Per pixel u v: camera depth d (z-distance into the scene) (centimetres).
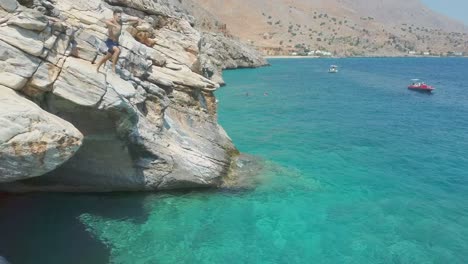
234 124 3703
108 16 1791
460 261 1505
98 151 1644
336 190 2125
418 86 6881
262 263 1422
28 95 1291
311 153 2825
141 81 1786
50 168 1234
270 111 4472
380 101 5556
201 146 2027
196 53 2359
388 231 1706
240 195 1947
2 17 1233
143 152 1762
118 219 1625
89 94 1374
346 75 9906
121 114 1502
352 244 1584
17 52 1236
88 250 1401
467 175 2458
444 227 1762
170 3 3416
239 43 11556
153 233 1554
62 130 1223
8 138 1120
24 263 1293
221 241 1541
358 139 3303
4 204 1631
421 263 1483
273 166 2397
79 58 1423
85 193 1780
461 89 7406
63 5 1672
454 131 3716
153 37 2238
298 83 7612
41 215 1583
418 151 2986
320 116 4294
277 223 1706
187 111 2120
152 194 1852
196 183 1912
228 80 7750
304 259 1463
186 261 1401
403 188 2211
